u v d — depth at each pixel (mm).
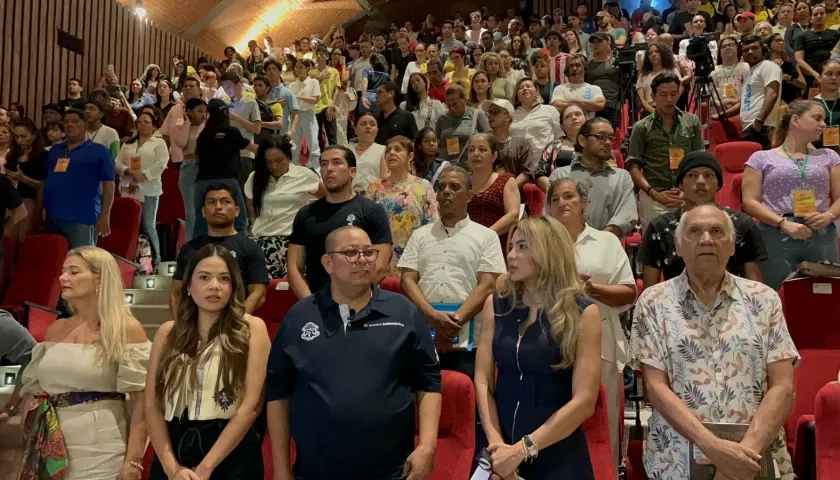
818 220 3896
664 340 2662
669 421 2545
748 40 7141
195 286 2918
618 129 7531
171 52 12484
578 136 4555
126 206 6039
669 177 5125
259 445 2891
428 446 2543
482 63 8102
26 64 9109
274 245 5004
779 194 4117
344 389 2525
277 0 14180
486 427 2551
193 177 5910
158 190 6438
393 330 2621
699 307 2658
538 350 2537
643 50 7812
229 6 13258
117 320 3117
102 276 3152
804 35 8469
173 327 2955
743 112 7035
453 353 3588
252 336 2928
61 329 3234
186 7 12586
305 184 5109
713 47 9062
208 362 2861
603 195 4434
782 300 3482
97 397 3090
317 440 2523
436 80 8500
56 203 5352
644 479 3117
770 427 2455
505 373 2615
